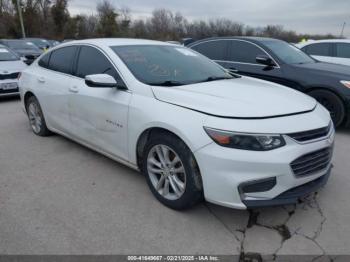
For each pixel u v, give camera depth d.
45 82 4.74
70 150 4.71
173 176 3.12
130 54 3.84
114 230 2.90
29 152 4.65
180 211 3.17
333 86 5.49
